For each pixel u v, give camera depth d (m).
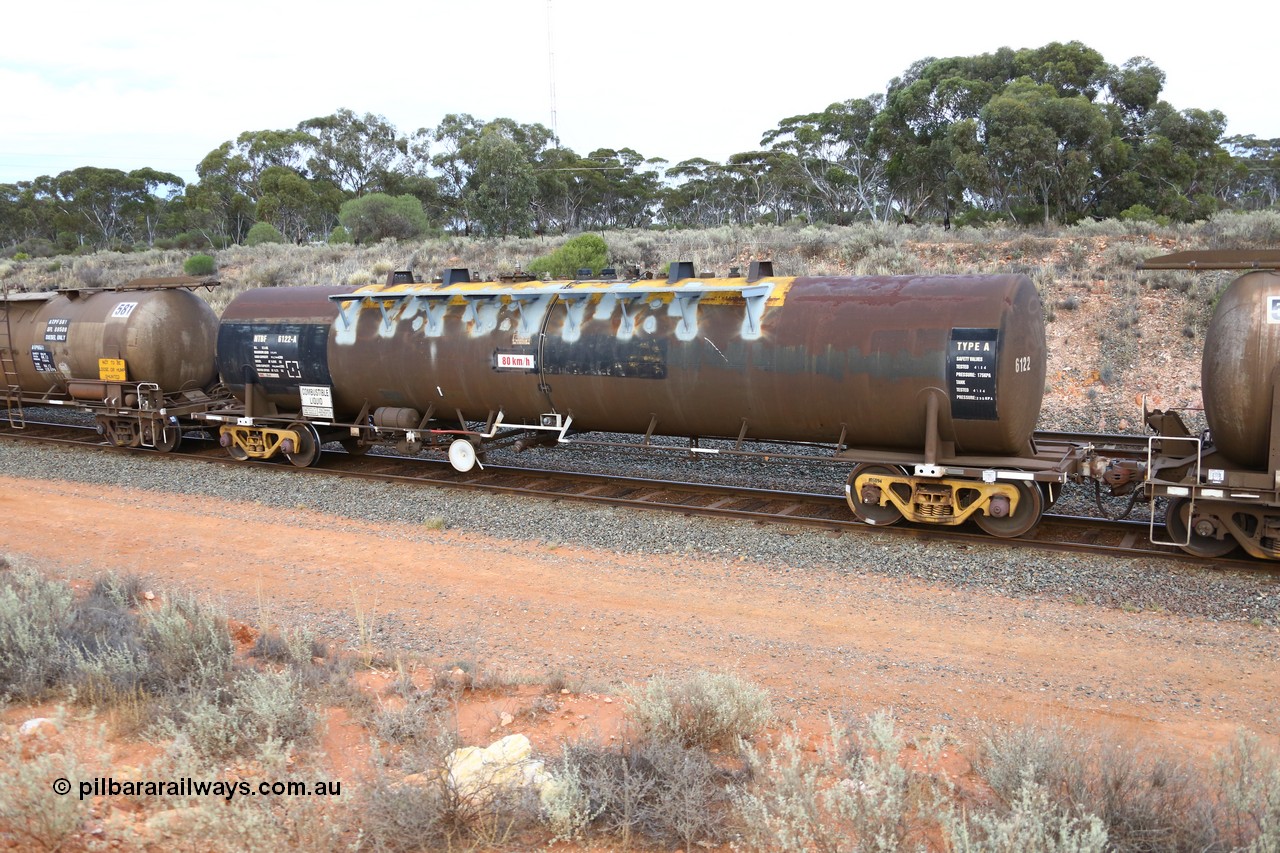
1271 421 9.71
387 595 10.44
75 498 15.48
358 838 4.90
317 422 17.00
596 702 7.29
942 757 6.32
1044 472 11.12
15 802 4.75
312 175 75.75
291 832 4.99
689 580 10.79
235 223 73.81
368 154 77.75
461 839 5.14
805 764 6.08
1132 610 9.37
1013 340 11.22
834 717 7.14
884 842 4.52
